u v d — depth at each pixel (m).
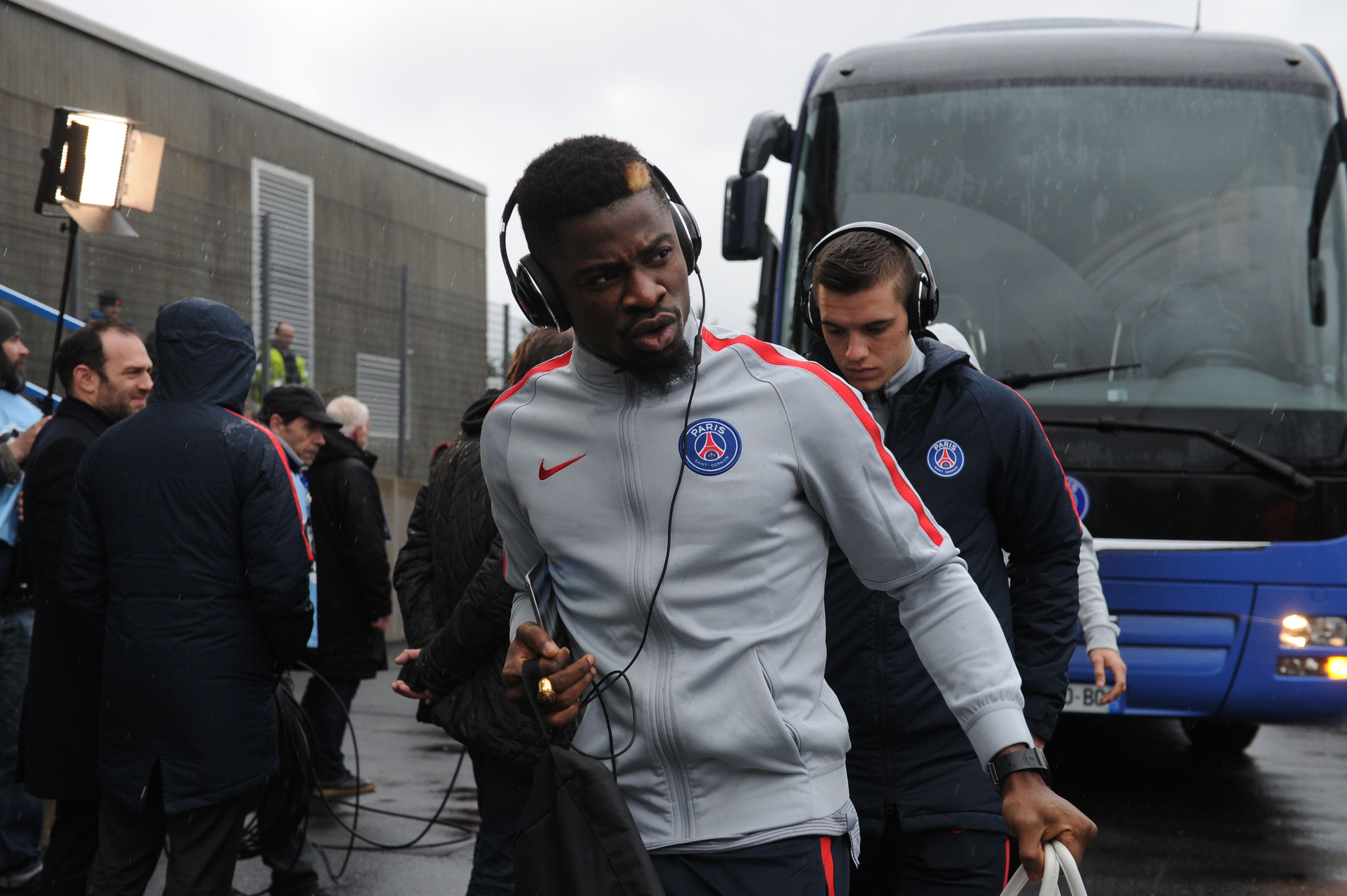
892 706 2.64
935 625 1.87
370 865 4.73
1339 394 5.39
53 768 3.60
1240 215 5.64
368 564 5.82
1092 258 5.66
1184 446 5.33
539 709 1.82
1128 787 6.20
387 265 11.52
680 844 1.83
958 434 2.73
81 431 3.76
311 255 10.67
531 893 1.76
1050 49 6.04
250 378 3.51
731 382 1.86
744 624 1.82
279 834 3.93
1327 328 5.48
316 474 5.83
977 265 5.71
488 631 2.95
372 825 5.33
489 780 3.05
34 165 8.71
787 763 1.83
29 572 4.27
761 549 1.82
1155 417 5.40
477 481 3.21
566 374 1.93
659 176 1.91
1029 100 5.89
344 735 6.09
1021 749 1.77
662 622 1.83
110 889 3.29
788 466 1.83
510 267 1.95
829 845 1.87
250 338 3.51
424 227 15.77
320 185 14.30
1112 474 5.35
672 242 1.78
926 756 2.64
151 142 4.96
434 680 3.07
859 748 2.68
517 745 2.94
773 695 1.82
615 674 1.86
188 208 9.66
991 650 1.84
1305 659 5.20
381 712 8.30
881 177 5.91
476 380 12.55
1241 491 5.28
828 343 2.79
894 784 2.65
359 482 5.82
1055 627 2.75
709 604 1.81
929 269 2.83
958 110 5.93
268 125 13.84
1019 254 5.69
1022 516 2.77
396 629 12.35
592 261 1.75
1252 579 5.23
